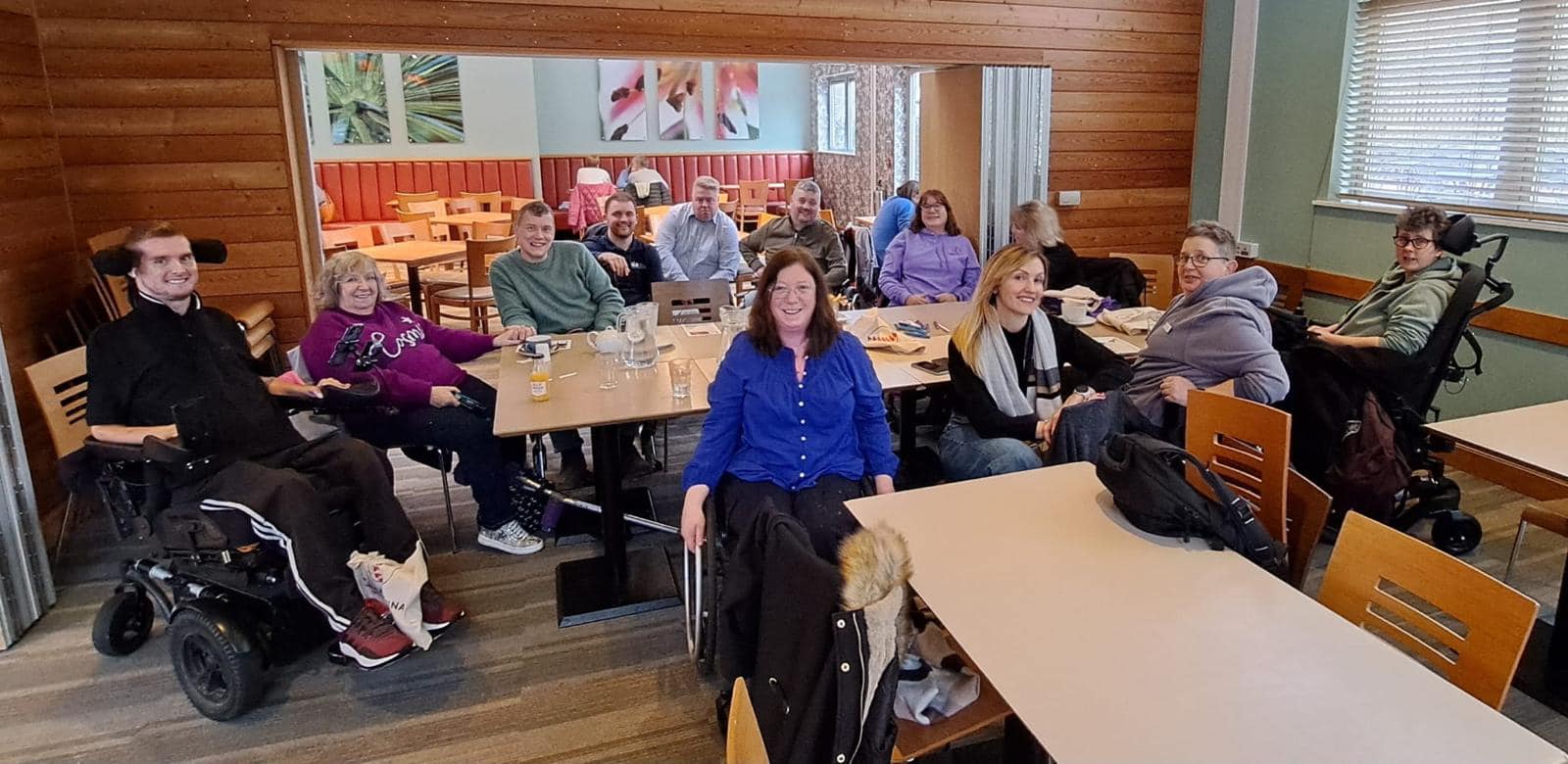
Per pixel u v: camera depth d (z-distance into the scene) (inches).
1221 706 49.2
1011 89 197.6
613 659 103.0
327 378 122.6
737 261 194.2
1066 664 53.2
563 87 412.8
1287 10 187.6
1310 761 44.9
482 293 234.2
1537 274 147.3
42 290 139.3
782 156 449.1
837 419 96.0
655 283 162.2
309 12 156.0
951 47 191.9
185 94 153.6
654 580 118.3
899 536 55.2
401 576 97.2
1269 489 84.8
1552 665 96.1
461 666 102.1
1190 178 218.2
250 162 158.7
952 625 57.6
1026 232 172.1
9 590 106.7
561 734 90.5
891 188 368.5
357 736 90.5
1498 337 153.9
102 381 98.8
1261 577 63.7
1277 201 194.7
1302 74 185.6
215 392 103.4
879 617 50.4
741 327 130.8
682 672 100.4
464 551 129.9
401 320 133.4
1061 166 207.5
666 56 174.2
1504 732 46.9
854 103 404.8
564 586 117.0
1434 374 124.1
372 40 159.2
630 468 157.6
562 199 411.2
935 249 185.2
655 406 102.9
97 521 141.2
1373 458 117.0
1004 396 109.5
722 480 97.2
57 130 148.5
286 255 163.5
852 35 184.7
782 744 54.0
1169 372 114.9
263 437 106.0
